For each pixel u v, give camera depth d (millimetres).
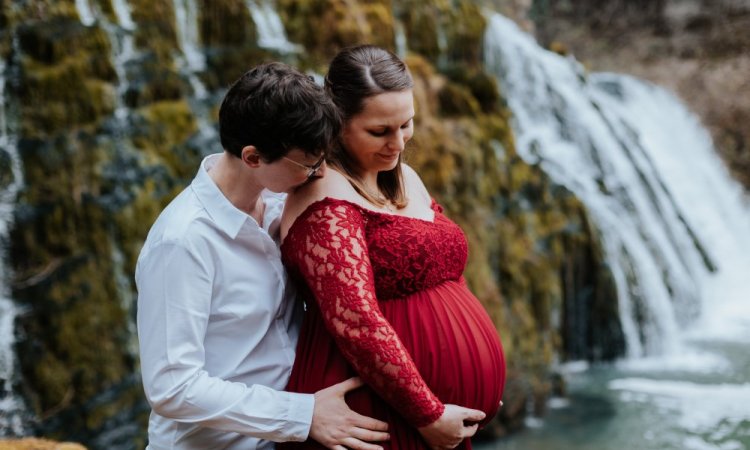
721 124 10953
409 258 1838
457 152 6215
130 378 4762
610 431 5355
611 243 7371
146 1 5480
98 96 4945
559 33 13430
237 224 1705
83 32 4992
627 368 6797
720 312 8242
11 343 4469
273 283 1784
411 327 1854
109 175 4863
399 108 1800
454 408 1811
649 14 12727
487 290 5855
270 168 1649
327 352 1832
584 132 8453
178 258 1633
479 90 7008
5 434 4387
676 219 9055
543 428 5500
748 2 11883
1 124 4648
